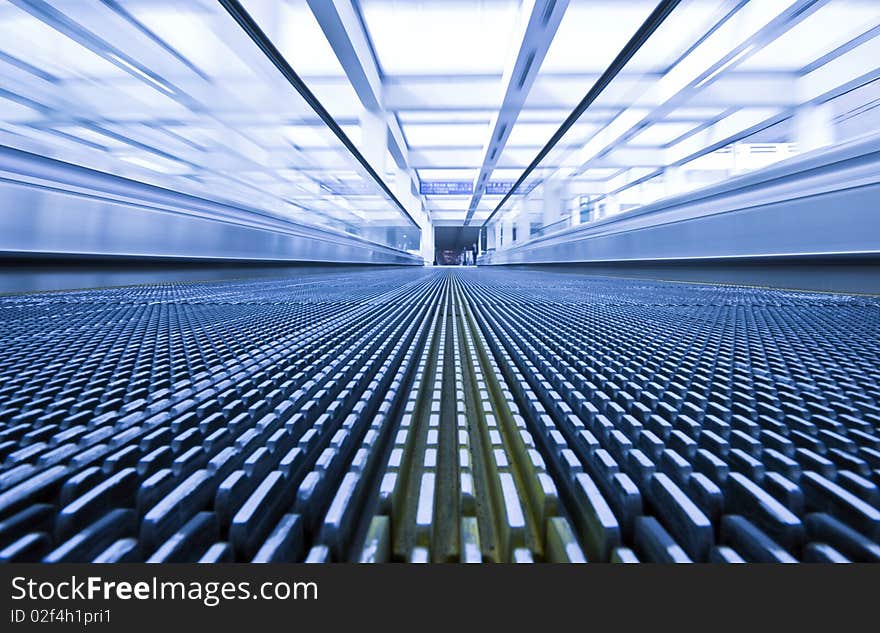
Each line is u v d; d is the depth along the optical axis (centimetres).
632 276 525
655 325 135
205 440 43
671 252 407
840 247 234
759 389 65
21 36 336
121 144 440
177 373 72
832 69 454
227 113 536
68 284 281
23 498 32
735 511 33
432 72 713
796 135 501
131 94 433
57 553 26
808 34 461
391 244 1265
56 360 82
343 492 33
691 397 59
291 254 560
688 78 522
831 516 32
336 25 493
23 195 217
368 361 82
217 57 500
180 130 495
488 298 245
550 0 418
